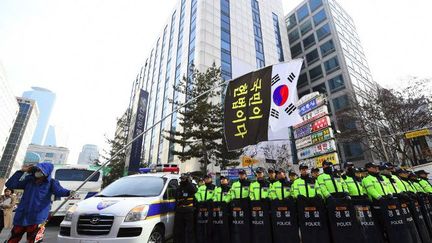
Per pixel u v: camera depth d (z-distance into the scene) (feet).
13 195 38.47
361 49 163.94
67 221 17.87
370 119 83.92
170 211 21.89
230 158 64.49
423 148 79.46
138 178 23.93
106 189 22.47
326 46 141.79
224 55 105.09
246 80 24.90
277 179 22.18
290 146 104.27
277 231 19.34
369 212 18.34
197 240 21.52
